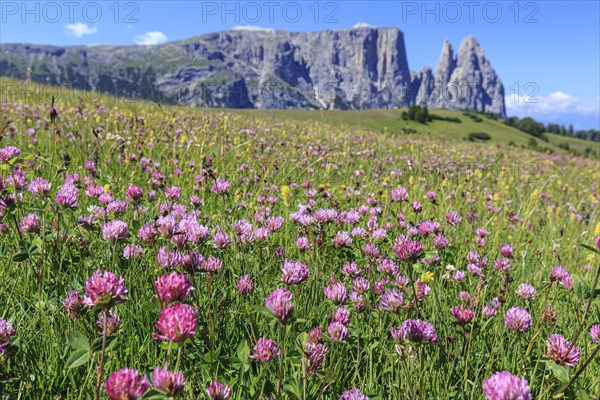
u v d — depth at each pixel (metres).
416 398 2.44
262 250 4.04
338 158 10.70
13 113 10.80
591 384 2.78
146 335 2.73
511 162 16.27
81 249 3.67
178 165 7.43
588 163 22.41
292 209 6.01
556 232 7.30
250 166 8.21
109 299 1.89
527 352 2.86
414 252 3.05
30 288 3.15
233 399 2.35
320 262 3.97
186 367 2.53
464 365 2.90
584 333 3.34
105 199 4.04
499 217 7.29
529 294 3.68
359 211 5.37
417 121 87.06
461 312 3.06
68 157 5.96
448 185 8.44
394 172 8.69
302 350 2.13
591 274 5.12
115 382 1.61
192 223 3.31
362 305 2.86
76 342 1.99
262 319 3.01
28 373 2.38
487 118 142.75
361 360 2.88
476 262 4.26
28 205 4.28
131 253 3.35
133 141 8.05
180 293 1.96
